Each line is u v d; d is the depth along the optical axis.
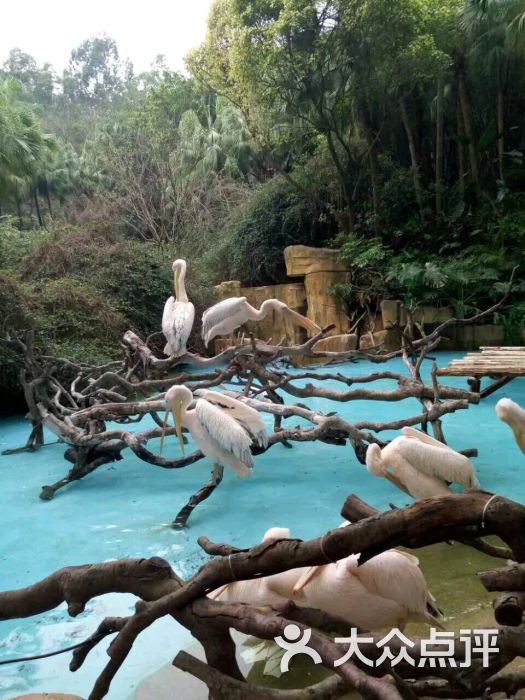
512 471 7.75
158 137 28.08
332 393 8.25
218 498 7.35
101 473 8.49
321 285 19.08
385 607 3.61
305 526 6.39
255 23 18.20
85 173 37.31
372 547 2.42
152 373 10.28
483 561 5.21
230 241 23.25
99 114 53.84
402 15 17.56
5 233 19.53
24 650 4.36
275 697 2.53
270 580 3.83
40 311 14.05
